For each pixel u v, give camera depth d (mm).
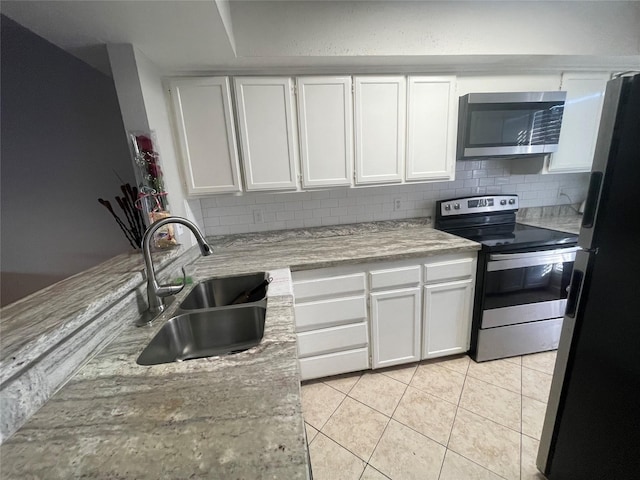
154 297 1077
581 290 984
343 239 2133
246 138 1682
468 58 1673
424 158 1896
